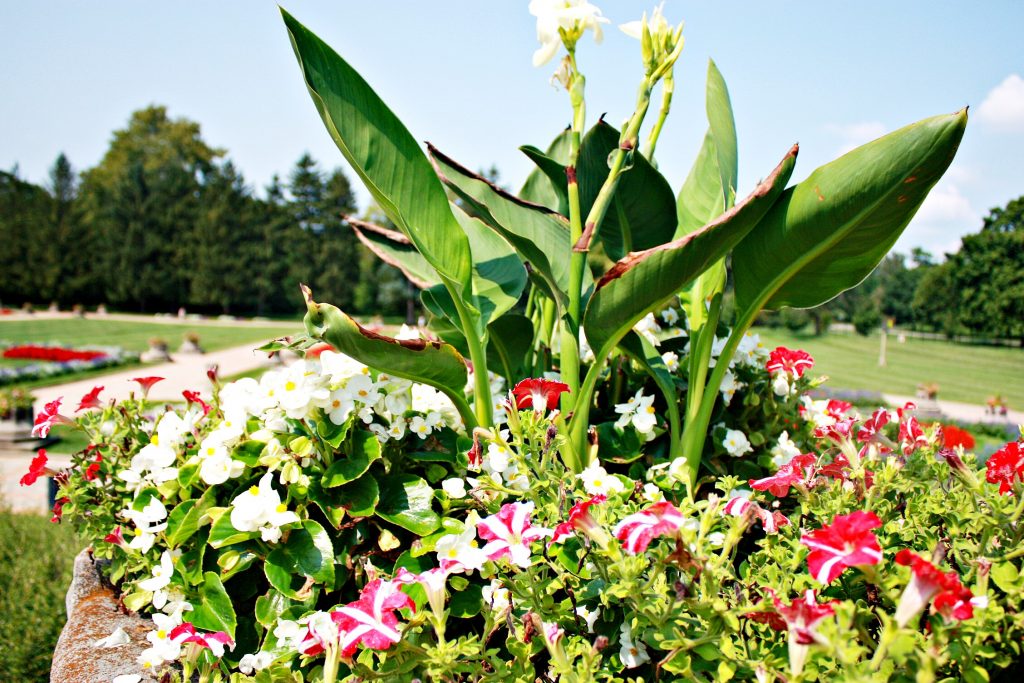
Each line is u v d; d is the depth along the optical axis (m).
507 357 2.06
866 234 1.48
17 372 14.96
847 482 1.32
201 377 15.61
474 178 1.96
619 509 1.29
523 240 1.63
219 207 43.31
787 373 2.02
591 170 2.00
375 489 1.53
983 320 38.22
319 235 47.78
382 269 42.91
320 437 1.56
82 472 2.10
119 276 42.22
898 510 1.41
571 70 1.72
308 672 1.42
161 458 1.75
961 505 1.28
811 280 1.65
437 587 1.16
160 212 43.47
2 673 2.79
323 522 1.60
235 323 39.06
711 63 2.16
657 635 1.06
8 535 4.20
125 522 2.04
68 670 1.60
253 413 1.62
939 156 1.30
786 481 1.30
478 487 1.44
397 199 1.54
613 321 1.57
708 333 1.76
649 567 1.19
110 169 52.59
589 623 1.30
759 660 1.02
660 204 1.97
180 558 1.66
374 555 1.54
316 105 1.44
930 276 41.06
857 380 21.66
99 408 2.26
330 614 1.19
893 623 0.90
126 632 1.80
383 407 1.64
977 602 1.03
